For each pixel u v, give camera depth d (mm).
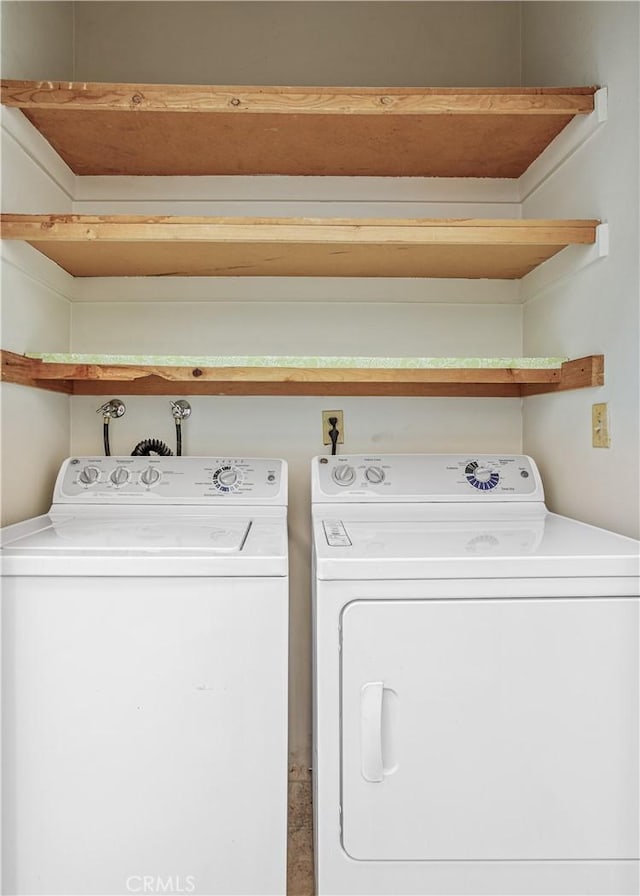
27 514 1744
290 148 1869
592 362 1580
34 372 1695
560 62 1826
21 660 1242
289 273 2082
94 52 2119
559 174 1817
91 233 1610
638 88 1404
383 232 1645
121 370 1717
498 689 1229
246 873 1255
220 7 2139
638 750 1242
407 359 1747
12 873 1242
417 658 1225
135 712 1243
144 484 1838
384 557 1239
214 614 1244
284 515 1801
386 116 1646
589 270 1640
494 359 1754
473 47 2150
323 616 1228
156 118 1658
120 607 1243
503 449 2172
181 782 1248
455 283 2158
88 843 1248
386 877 1232
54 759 1242
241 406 2141
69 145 1846
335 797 1231
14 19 1655
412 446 2164
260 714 1249
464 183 2115
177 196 2088
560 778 1234
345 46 2141
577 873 1241
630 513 1451
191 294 2125
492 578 1231
